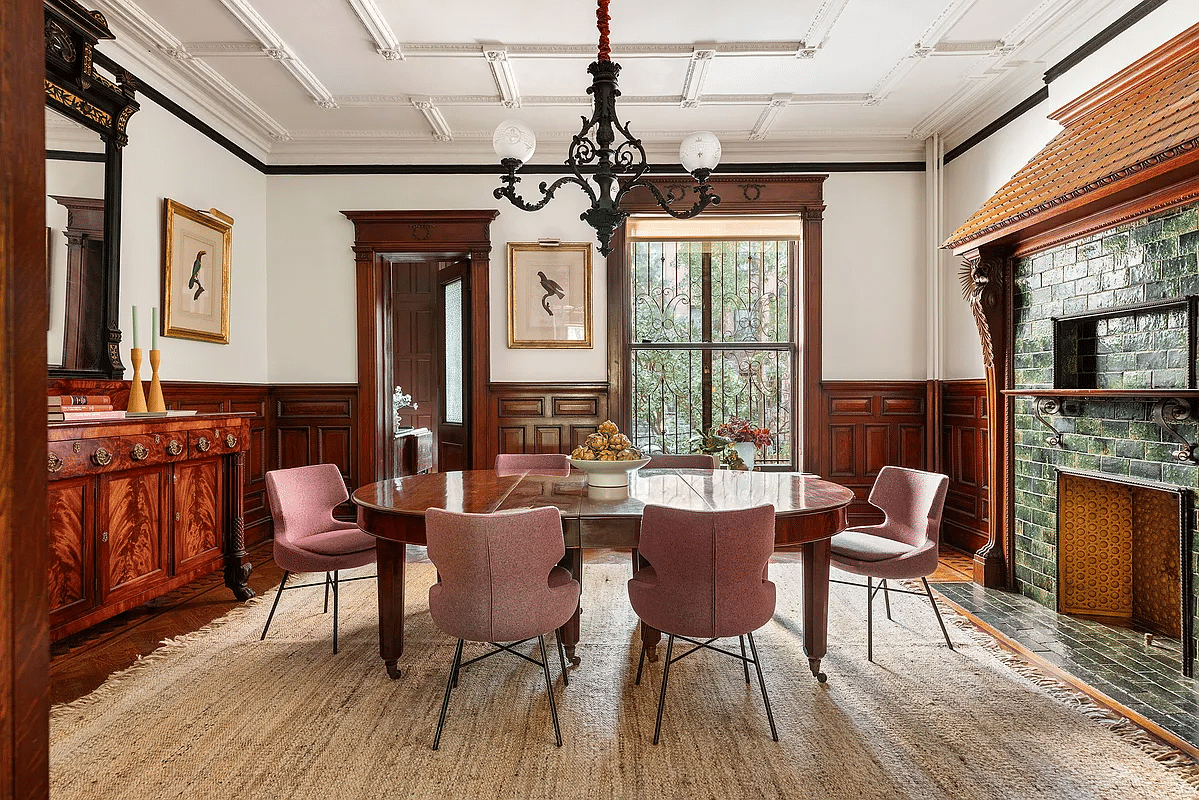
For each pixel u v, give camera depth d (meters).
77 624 2.82
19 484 0.56
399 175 5.54
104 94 3.45
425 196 5.54
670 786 2.01
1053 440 3.62
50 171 3.22
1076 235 3.40
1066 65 3.92
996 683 2.71
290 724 2.39
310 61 4.12
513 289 5.52
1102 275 3.27
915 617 3.51
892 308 5.50
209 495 3.68
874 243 5.50
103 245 3.54
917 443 5.45
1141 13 3.34
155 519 3.28
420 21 3.68
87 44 3.30
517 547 2.21
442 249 5.50
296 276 5.53
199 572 3.58
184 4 3.48
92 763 2.13
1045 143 4.21
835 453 5.48
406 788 2.00
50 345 3.23
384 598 2.77
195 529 3.56
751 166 5.52
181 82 4.25
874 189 5.49
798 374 5.62
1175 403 2.75
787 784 2.02
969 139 5.02
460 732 2.33
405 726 2.38
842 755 2.18
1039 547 3.74
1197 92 2.57
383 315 5.72
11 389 0.55
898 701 2.56
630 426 5.66
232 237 5.02
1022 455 3.90
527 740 2.28
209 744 2.25
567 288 5.54
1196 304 2.75
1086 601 3.57
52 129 3.23
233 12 3.55
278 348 5.54
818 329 5.48
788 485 3.14
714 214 5.49
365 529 2.69
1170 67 3.01
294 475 3.29
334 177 5.53
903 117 5.00
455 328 6.04
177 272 4.26
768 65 4.19
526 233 5.55
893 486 3.31
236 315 5.07
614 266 5.55
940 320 5.34
